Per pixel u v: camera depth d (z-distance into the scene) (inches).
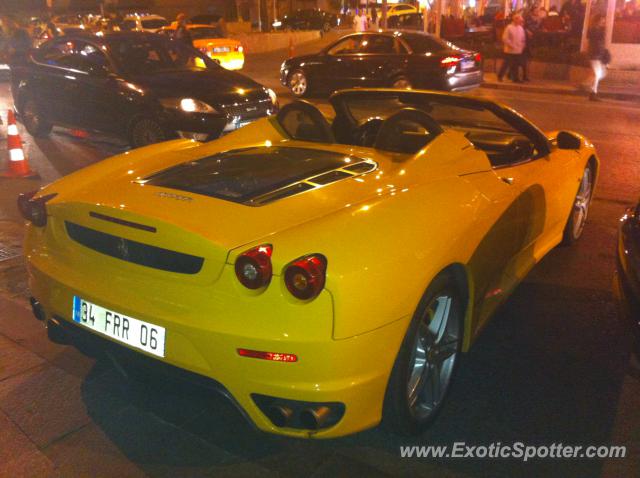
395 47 509.4
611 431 110.8
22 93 355.3
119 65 322.0
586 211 199.9
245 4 1659.7
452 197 113.5
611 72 663.1
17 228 214.1
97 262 104.8
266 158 129.0
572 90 585.0
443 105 153.6
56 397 120.2
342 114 155.7
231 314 90.2
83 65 330.6
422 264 97.2
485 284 123.1
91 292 103.0
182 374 94.7
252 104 311.6
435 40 511.8
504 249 130.4
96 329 103.6
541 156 160.4
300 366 87.9
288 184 111.3
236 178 115.6
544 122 427.5
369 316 89.5
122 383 124.7
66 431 110.5
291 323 87.4
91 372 128.8
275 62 920.9
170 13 1657.2
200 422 113.0
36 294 115.0
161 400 119.3
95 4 1574.8
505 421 113.4
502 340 141.9
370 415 94.7
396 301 92.5
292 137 147.6
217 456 104.3
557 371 129.5
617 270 130.4
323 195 105.6
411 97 152.3
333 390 88.7
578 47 788.6
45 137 365.1
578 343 140.8
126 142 318.0
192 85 308.7
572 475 100.2
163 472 100.8
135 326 97.7
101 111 320.2
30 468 101.7
